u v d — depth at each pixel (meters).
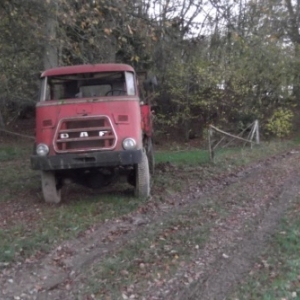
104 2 11.12
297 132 27.94
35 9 11.34
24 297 6.93
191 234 9.27
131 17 11.79
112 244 9.00
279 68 24.61
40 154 11.27
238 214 10.70
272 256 8.08
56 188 12.05
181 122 27.50
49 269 7.89
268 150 21.47
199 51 23.89
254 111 26.44
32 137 27.75
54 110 11.34
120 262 7.98
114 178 12.22
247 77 25.58
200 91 26.42
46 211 11.18
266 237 9.12
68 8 11.05
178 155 20.44
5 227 10.05
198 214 10.69
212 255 8.27
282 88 26.28
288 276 7.21
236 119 26.58
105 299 6.73
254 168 17.05
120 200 11.95
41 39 12.88
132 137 11.27
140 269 7.68
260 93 26.52
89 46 13.20
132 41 13.47
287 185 13.64
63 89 11.86
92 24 11.23
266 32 17.19
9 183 14.79
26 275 7.66
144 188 12.01
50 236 9.30
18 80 22.30
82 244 9.03
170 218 10.48
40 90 11.83
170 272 7.57
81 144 11.24
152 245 8.74
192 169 16.52
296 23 26.03
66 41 12.34
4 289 7.20
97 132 11.24
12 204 12.05
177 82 26.06
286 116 26.41
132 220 10.47
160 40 15.20
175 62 24.33
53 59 14.91
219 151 21.11
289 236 8.91
